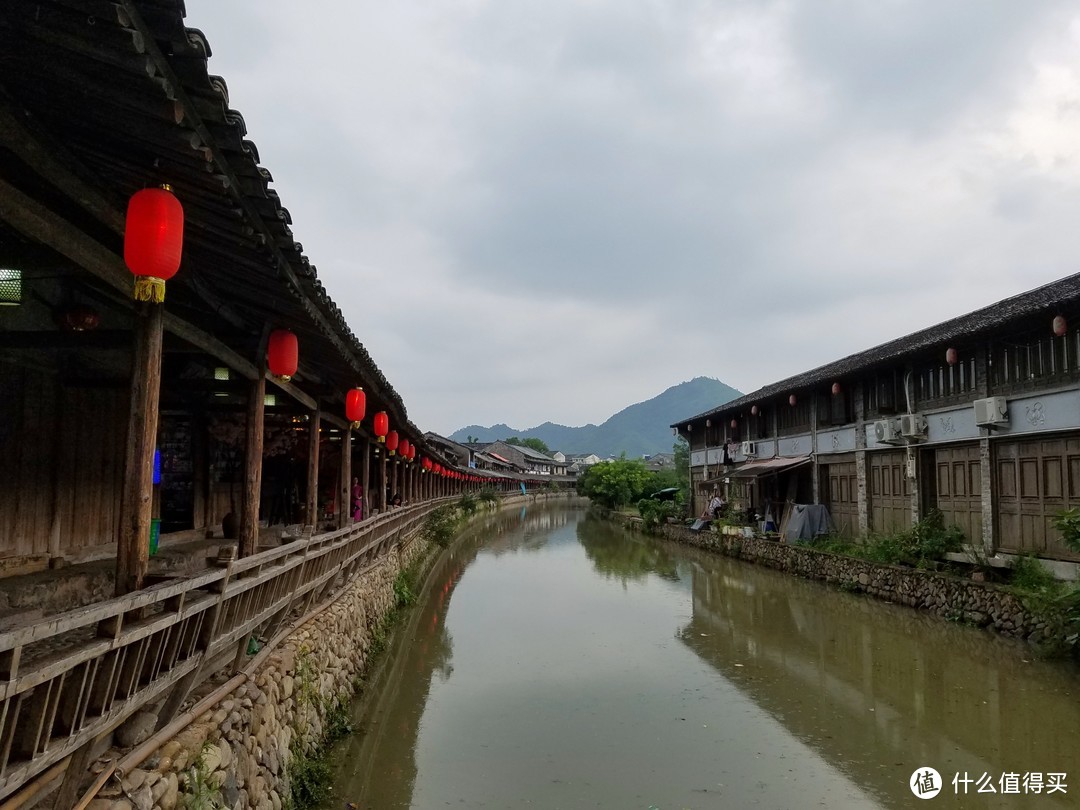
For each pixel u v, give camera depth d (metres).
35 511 7.85
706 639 15.43
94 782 4.32
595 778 8.65
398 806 7.92
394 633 15.75
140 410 4.70
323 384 11.09
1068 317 13.38
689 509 40.16
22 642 3.10
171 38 3.22
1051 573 13.70
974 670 12.23
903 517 19.55
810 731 10.02
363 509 16.06
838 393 23.16
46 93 3.71
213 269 6.14
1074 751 8.98
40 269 6.43
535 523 52.06
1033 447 14.88
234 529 12.20
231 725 6.18
